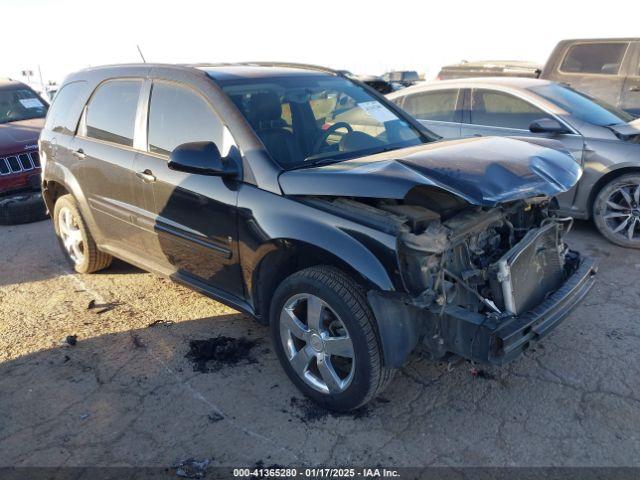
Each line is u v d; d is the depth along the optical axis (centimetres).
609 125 543
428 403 305
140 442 284
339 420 295
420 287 252
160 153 376
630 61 789
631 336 364
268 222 299
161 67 391
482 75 1098
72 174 458
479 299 278
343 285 274
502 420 289
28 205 700
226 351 360
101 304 448
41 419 305
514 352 258
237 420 298
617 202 542
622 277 460
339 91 396
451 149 302
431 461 263
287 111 351
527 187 264
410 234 253
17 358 369
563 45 864
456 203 292
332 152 340
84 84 462
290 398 316
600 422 284
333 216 276
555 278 323
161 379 339
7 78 955
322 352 294
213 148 312
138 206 396
